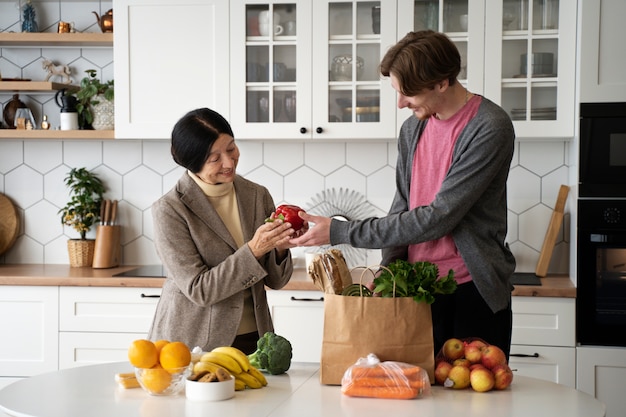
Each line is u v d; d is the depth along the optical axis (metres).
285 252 2.49
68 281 3.62
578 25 3.55
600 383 3.43
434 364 1.89
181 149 2.34
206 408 1.71
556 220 3.84
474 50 3.64
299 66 3.75
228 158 2.36
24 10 4.11
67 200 4.24
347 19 3.74
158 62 3.81
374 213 4.11
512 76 3.65
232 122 3.79
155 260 4.21
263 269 2.30
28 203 4.26
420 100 2.14
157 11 3.79
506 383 1.85
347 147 4.11
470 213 2.21
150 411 1.68
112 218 4.15
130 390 1.87
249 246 2.29
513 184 4.01
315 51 3.74
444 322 2.27
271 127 3.78
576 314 3.46
